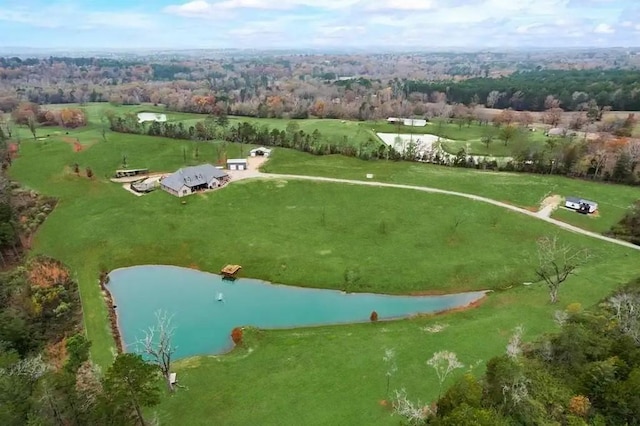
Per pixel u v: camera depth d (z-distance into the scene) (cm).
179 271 8569
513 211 10256
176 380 5475
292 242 9219
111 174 12431
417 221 9938
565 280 7675
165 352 5575
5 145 13550
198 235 9431
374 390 5162
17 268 8206
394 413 4769
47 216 10238
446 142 16962
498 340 6025
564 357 4556
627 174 11950
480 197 11025
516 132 16888
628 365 4184
